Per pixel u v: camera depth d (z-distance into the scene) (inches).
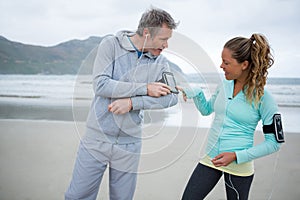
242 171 58.2
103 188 93.4
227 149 58.3
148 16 52.8
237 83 59.1
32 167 106.5
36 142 133.5
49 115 192.1
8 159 113.8
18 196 87.4
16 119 179.5
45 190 91.1
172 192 85.7
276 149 56.0
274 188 91.6
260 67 55.5
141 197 84.2
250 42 55.9
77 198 60.9
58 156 117.3
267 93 56.6
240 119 57.7
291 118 182.2
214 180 60.7
